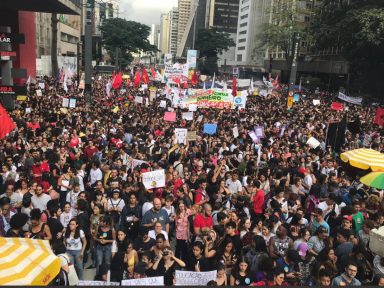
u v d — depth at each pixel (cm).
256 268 689
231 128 1939
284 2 7562
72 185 1018
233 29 16875
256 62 12488
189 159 1354
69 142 1481
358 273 711
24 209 882
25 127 1706
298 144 1627
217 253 732
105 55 13200
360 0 4812
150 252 705
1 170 1111
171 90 2803
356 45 4797
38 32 6506
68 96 3083
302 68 8356
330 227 937
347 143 1814
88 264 910
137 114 2280
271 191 1014
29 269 422
